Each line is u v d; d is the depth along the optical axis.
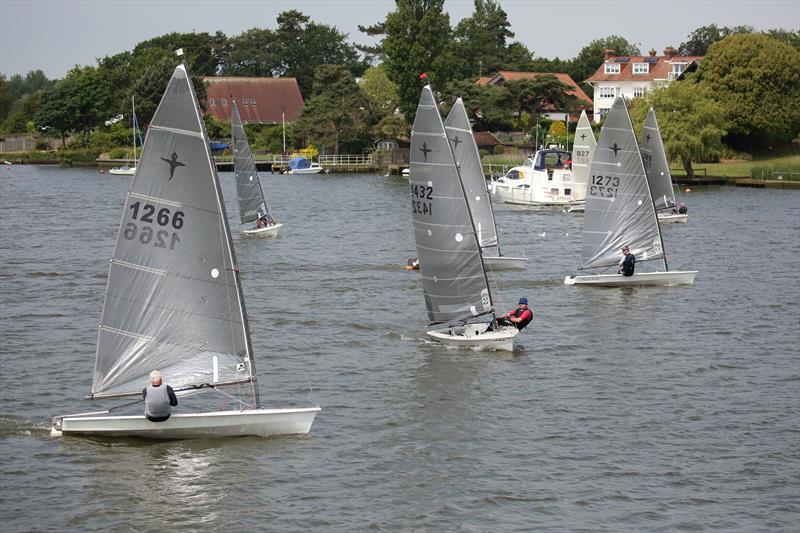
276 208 104.50
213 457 29.19
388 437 31.22
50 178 156.38
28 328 44.34
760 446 31.00
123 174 168.38
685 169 133.50
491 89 166.50
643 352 41.72
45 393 34.81
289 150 188.62
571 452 30.30
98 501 26.31
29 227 83.88
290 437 31.00
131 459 28.88
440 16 170.38
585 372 38.62
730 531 25.50
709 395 35.94
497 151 156.25
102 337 30.17
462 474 28.53
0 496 26.45
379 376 37.72
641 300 52.41
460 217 41.47
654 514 26.34
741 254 69.44
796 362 40.41
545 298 52.84
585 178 105.38
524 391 36.06
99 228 83.56
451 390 36.03
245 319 30.36
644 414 33.81
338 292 53.81
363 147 181.50
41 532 24.70
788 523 26.02
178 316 30.25
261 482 27.64
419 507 26.44
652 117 88.06
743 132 148.62
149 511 25.84
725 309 50.22
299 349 41.59
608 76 192.00
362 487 27.53
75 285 55.06
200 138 29.45
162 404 29.53
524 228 85.81
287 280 57.53
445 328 44.81
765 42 147.75
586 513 26.31
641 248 57.44
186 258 30.03
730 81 147.75
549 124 167.38
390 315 48.03
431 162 41.47
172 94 29.31
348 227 86.00
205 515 25.72
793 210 99.44
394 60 172.50
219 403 34.41
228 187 143.88
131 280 29.98
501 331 42.03
